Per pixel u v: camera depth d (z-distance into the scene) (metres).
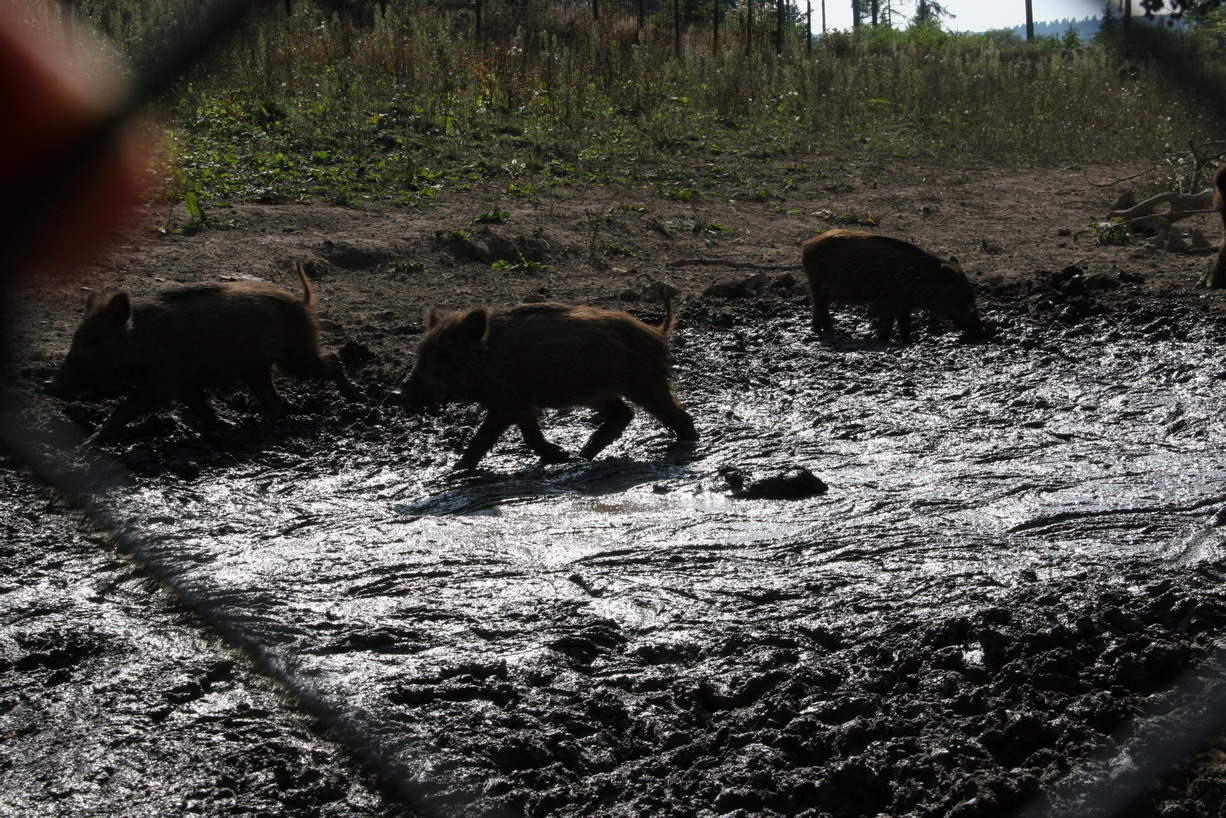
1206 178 16.84
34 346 8.71
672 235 14.16
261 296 8.09
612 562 5.46
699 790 3.61
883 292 10.29
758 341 10.44
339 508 6.45
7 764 3.73
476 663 4.38
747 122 21.80
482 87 20.28
